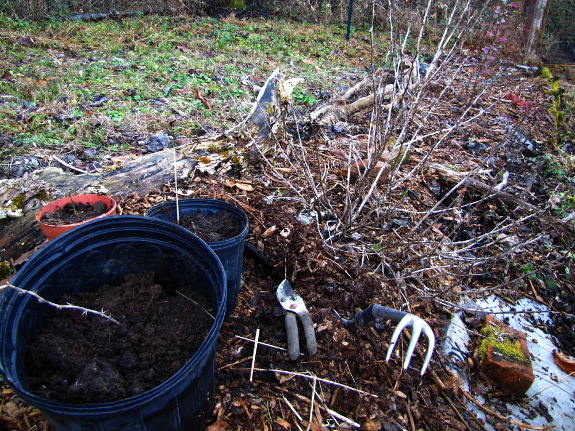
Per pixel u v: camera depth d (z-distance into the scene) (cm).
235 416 164
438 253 239
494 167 396
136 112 426
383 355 200
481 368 210
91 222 157
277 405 170
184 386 122
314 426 165
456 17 532
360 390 182
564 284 284
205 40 770
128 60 616
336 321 207
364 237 275
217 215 218
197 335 152
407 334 214
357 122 472
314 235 260
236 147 340
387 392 185
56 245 148
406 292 237
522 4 752
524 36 789
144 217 166
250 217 268
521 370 202
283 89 362
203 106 457
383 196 265
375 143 260
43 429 153
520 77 666
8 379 110
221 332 197
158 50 684
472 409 192
